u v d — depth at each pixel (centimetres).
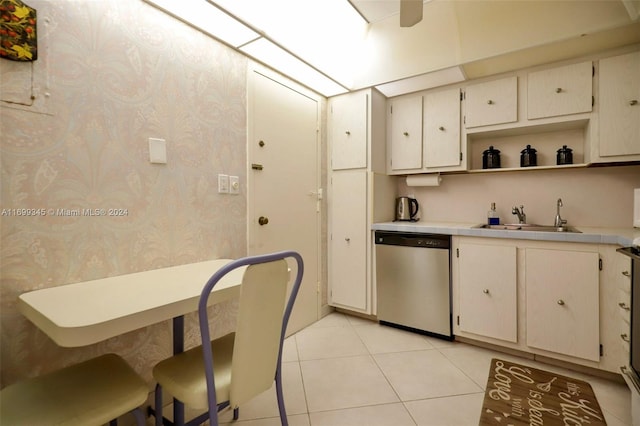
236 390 103
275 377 125
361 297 273
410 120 277
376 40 240
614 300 175
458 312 227
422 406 160
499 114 234
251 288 102
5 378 111
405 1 133
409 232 246
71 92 125
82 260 129
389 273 256
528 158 238
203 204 179
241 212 203
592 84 203
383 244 258
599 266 179
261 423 150
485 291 215
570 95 209
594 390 172
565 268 188
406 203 293
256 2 168
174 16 162
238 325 100
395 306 254
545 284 195
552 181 242
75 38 126
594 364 182
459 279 226
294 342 235
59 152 122
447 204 287
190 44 170
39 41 116
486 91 239
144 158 150
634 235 170
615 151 196
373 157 268
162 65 157
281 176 236
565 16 185
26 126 114
